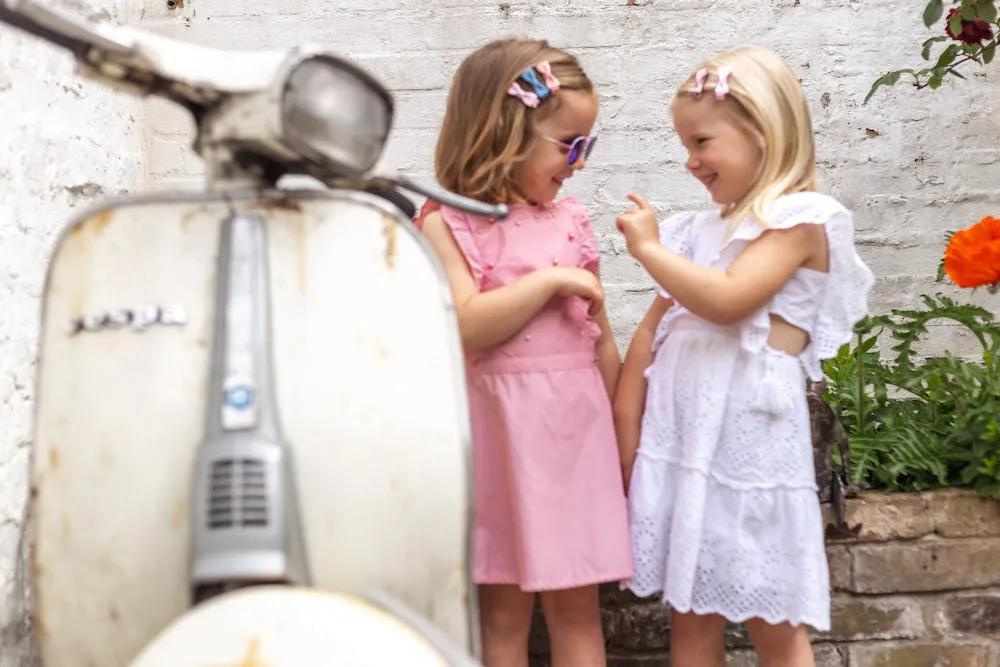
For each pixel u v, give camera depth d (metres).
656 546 1.47
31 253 1.51
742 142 1.46
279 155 1.00
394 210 1.00
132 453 0.96
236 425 0.93
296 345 0.97
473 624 0.99
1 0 0.81
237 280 0.97
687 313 1.51
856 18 2.24
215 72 0.97
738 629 1.75
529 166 1.47
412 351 0.99
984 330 1.96
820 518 1.47
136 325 0.97
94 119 1.83
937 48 2.24
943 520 1.75
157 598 0.96
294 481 0.95
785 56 2.24
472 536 0.99
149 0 2.19
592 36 2.23
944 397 1.97
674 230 1.62
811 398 1.72
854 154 2.25
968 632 1.76
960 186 2.26
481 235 1.48
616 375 1.61
